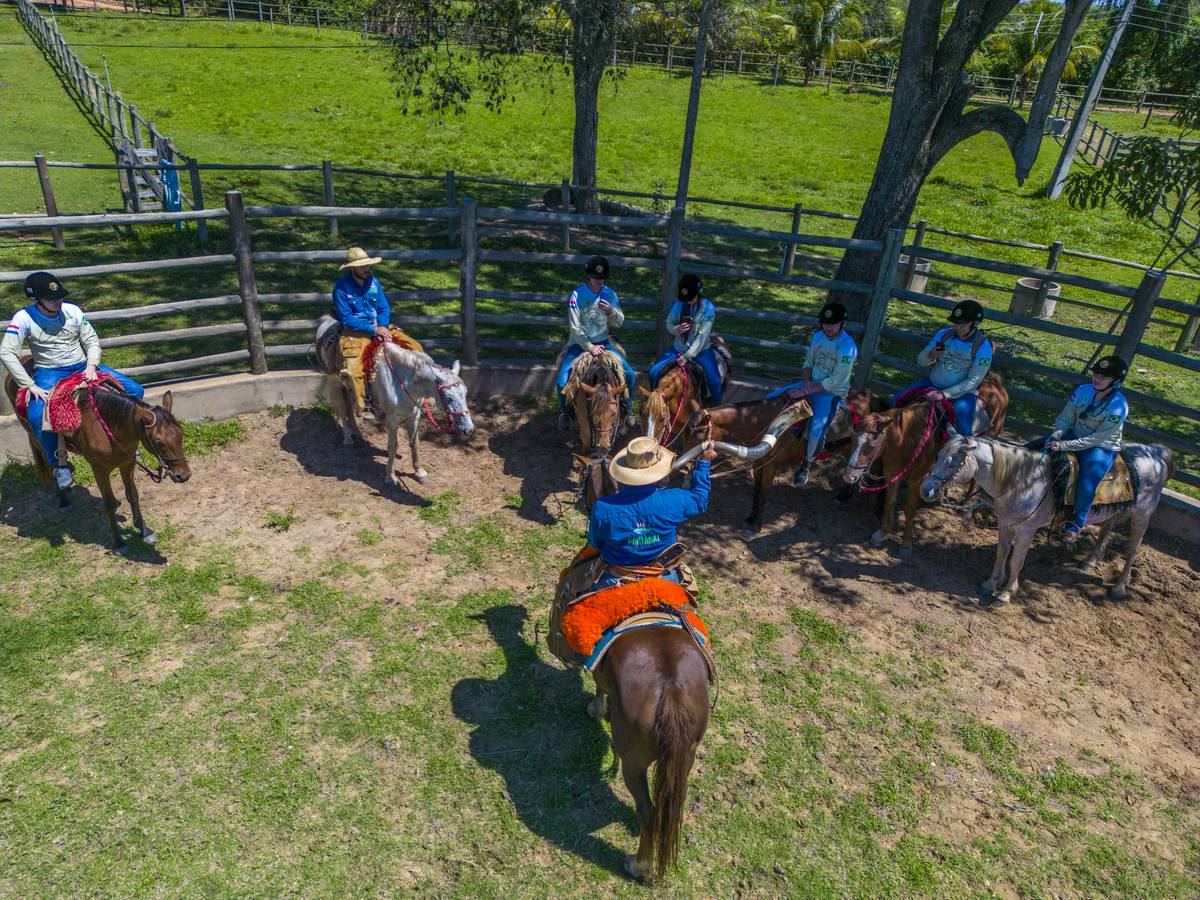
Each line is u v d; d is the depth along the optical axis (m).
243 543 7.30
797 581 7.50
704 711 4.20
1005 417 9.11
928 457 7.58
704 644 4.64
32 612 6.30
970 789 5.47
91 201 16.97
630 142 28.34
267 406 9.42
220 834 4.77
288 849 4.72
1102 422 6.71
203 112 26.75
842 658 6.57
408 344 8.12
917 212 23.72
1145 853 5.12
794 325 13.27
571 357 8.39
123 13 43.19
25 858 4.54
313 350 9.40
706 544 7.95
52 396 6.50
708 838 4.98
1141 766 5.76
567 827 4.98
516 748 5.49
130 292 12.03
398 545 7.48
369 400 7.99
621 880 4.70
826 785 5.42
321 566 7.11
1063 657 6.76
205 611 6.45
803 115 34.56
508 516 8.05
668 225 9.65
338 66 34.47
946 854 5.00
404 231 16.23
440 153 24.59
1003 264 8.95
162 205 16.02
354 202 18.80
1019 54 39.88
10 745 5.21
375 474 8.55
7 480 7.73
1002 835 5.17
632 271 15.16
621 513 4.66
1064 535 6.89
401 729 5.56
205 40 37.53
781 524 8.40
